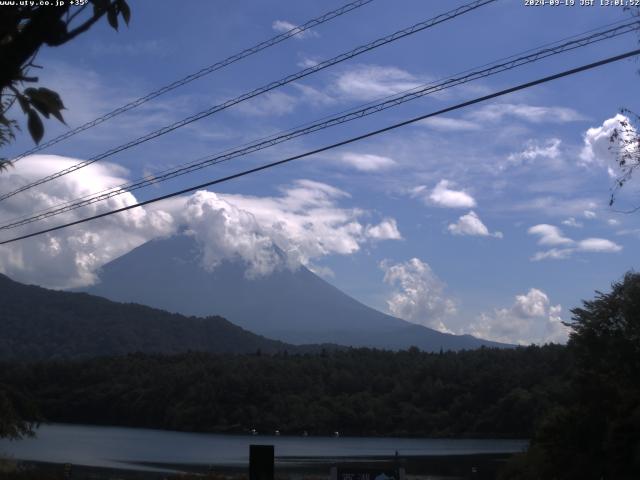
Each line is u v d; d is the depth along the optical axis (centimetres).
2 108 477
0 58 420
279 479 6644
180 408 17975
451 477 7700
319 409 17562
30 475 4194
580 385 3750
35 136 445
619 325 3950
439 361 18925
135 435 15762
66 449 11550
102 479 6500
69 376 19750
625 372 3781
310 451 12550
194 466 8856
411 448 13262
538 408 13825
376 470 1959
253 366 19475
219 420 17562
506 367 16838
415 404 17662
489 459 10462
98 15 463
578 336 3941
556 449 3653
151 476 7138
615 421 3384
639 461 3153
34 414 4753
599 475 3409
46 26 429
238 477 5338
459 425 16262
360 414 17588
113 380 19450
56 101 447
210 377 18575
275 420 17450
